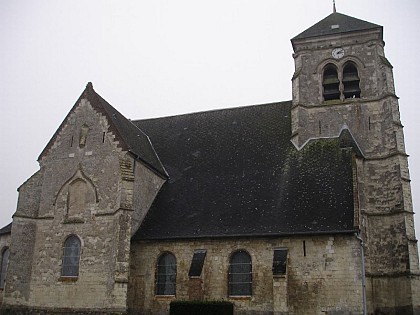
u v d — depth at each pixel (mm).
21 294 30094
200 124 40062
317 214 28344
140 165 32719
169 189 34562
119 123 35062
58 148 33219
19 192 32062
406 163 32281
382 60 35406
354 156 30812
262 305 27359
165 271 29984
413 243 29828
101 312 27859
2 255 35375
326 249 27094
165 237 30031
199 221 30688
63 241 30719
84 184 31594
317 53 37750
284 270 26719
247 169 33906
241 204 31000
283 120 37219
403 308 28656
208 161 35938
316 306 26391
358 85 36250
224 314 25484
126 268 28156
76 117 33500
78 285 29172
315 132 35375
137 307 29547
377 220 31375
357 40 37000
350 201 28438
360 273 26109
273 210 29688
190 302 26297
